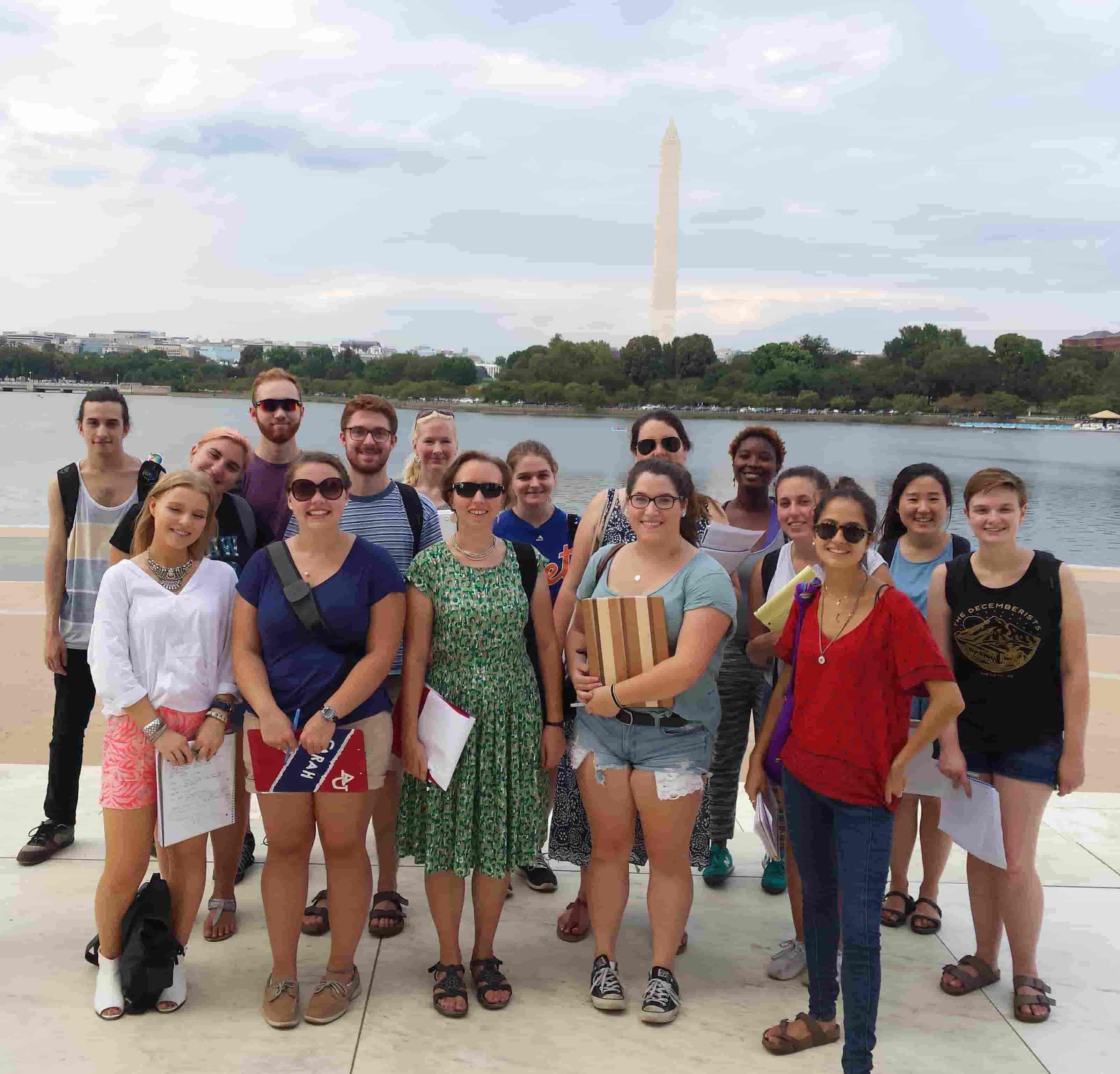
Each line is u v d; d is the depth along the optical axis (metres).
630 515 3.15
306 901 3.45
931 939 3.71
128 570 3.00
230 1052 2.84
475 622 3.09
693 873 4.27
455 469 3.12
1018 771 3.18
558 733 3.28
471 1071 2.79
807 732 2.85
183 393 173.62
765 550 4.05
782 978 3.38
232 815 3.10
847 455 58.12
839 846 2.79
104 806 2.96
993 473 3.23
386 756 3.05
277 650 2.98
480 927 3.23
